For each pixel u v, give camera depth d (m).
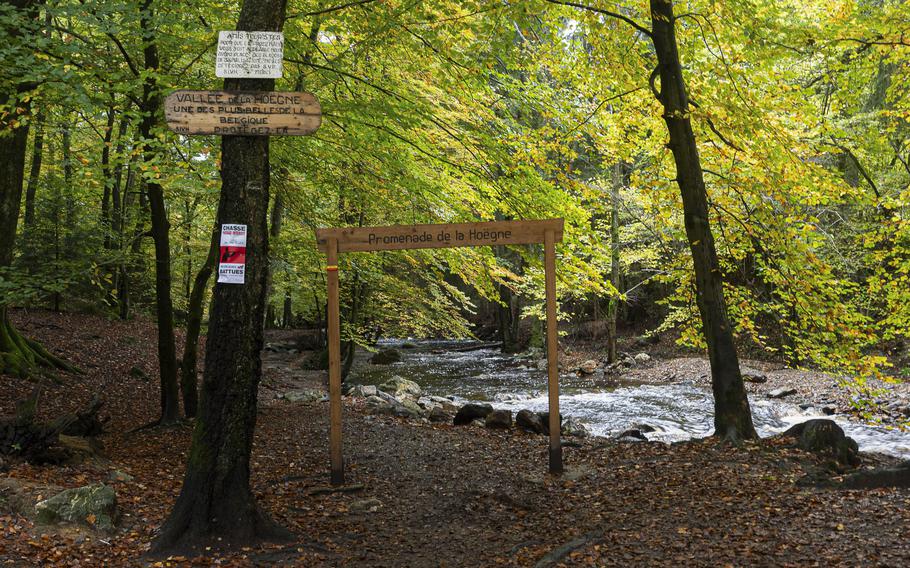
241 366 5.60
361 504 6.97
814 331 10.41
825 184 10.02
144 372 16.59
